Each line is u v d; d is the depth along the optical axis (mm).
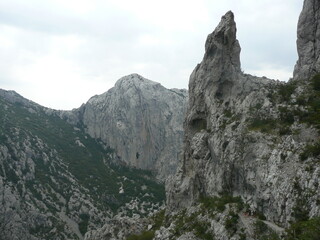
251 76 80625
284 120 61562
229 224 54188
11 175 156625
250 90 75000
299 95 65562
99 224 156000
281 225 49500
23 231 134125
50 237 137500
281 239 45688
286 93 67312
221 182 65625
